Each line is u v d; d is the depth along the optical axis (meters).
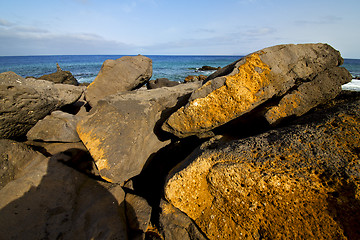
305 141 2.12
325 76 3.00
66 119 4.10
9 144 3.19
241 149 2.31
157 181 3.71
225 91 2.80
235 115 2.81
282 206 1.97
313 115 2.57
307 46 3.27
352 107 2.31
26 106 3.82
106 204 2.79
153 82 11.28
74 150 3.71
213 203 2.38
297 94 2.86
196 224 2.43
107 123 3.56
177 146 4.03
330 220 1.81
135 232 2.63
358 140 1.96
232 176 2.16
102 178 3.21
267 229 2.04
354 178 1.74
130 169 3.21
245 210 2.14
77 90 5.70
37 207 2.53
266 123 2.79
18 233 2.24
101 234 2.38
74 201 2.76
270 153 2.16
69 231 2.40
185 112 2.90
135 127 3.54
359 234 1.68
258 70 2.94
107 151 3.15
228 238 2.21
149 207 2.87
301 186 1.90
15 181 2.68
